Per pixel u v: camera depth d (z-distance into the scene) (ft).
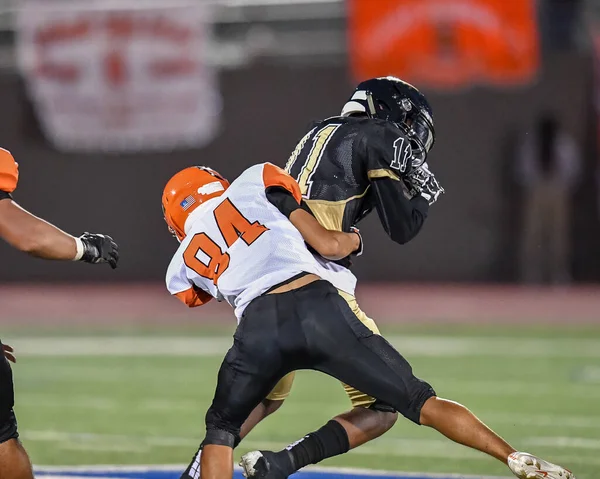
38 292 179.32
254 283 45.42
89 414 78.74
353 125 49.16
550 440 67.36
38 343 121.08
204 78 171.01
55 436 69.92
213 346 116.26
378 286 177.47
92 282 188.44
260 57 178.70
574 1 167.84
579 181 172.55
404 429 72.38
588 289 169.07
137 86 171.83
